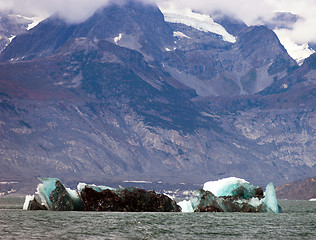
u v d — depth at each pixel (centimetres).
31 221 17725
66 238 13938
